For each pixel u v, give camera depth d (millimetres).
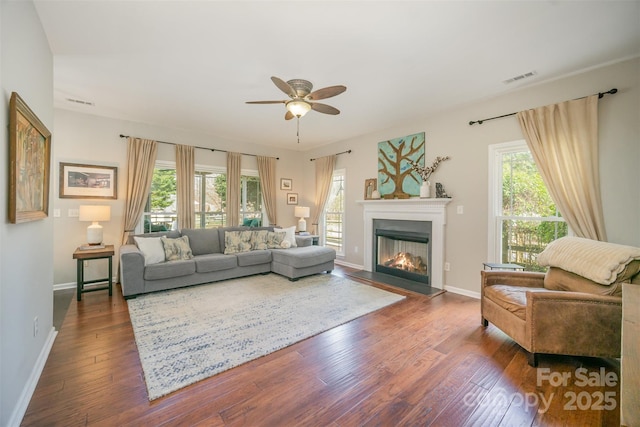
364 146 5375
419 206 4352
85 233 4180
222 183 5691
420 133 4434
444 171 4105
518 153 3465
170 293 3705
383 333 2609
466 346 2367
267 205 6234
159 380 1846
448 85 3236
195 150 5301
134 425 1467
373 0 1916
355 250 5555
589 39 2354
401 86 3266
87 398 1668
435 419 1544
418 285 4211
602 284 2102
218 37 2354
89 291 3533
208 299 3477
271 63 2773
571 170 2906
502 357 2195
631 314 1347
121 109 4066
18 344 1558
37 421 1480
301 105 2799
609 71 2740
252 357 2154
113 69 2900
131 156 4508
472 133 3797
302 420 1524
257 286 4070
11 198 1407
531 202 3371
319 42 2414
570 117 2920
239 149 5887
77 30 2246
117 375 1902
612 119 2715
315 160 6484
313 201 6625
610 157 2719
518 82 3156
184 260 4008
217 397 1703
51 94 2438
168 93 3508
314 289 3955
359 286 4133
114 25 2193
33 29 1922
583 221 2816
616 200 2684
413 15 2068
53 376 1880
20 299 1600
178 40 2400
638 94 2590
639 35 2295
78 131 4148
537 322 2061
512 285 2730
